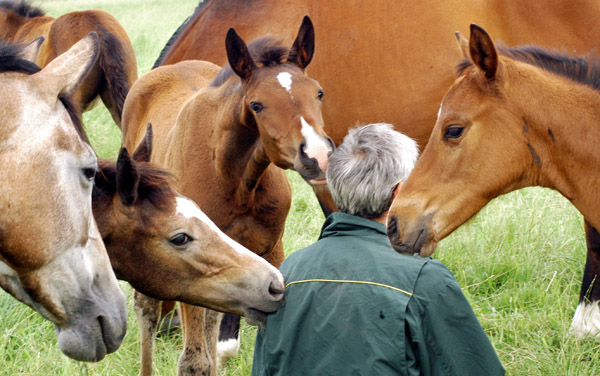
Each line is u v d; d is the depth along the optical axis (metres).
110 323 2.51
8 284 2.43
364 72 4.60
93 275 2.46
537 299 4.26
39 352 3.72
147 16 20.33
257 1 4.79
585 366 3.59
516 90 2.81
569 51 4.30
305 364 2.11
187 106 3.93
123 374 3.70
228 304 2.70
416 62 4.52
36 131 2.29
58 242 2.35
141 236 2.68
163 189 2.72
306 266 2.21
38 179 2.28
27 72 2.37
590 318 4.02
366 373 1.98
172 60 5.20
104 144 7.59
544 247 4.83
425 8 4.50
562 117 2.84
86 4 24.89
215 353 3.68
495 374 2.03
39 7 8.48
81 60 2.40
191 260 2.68
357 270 2.09
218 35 4.92
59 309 2.43
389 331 1.98
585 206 2.93
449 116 2.81
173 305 4.27
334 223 2.25
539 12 4.35
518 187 2.97
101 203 2.70
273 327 2.23
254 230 3.77
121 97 6.36
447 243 4.82
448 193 2.83
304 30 3.59
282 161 3.37
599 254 4.11
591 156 2.84
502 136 2.82
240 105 3.50
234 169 3.61
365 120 4.67
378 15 4.55
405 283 2.03
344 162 2.20
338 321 2.06
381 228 2.19
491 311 4.18
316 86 3.45
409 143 2.24
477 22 4.47
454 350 2.01
